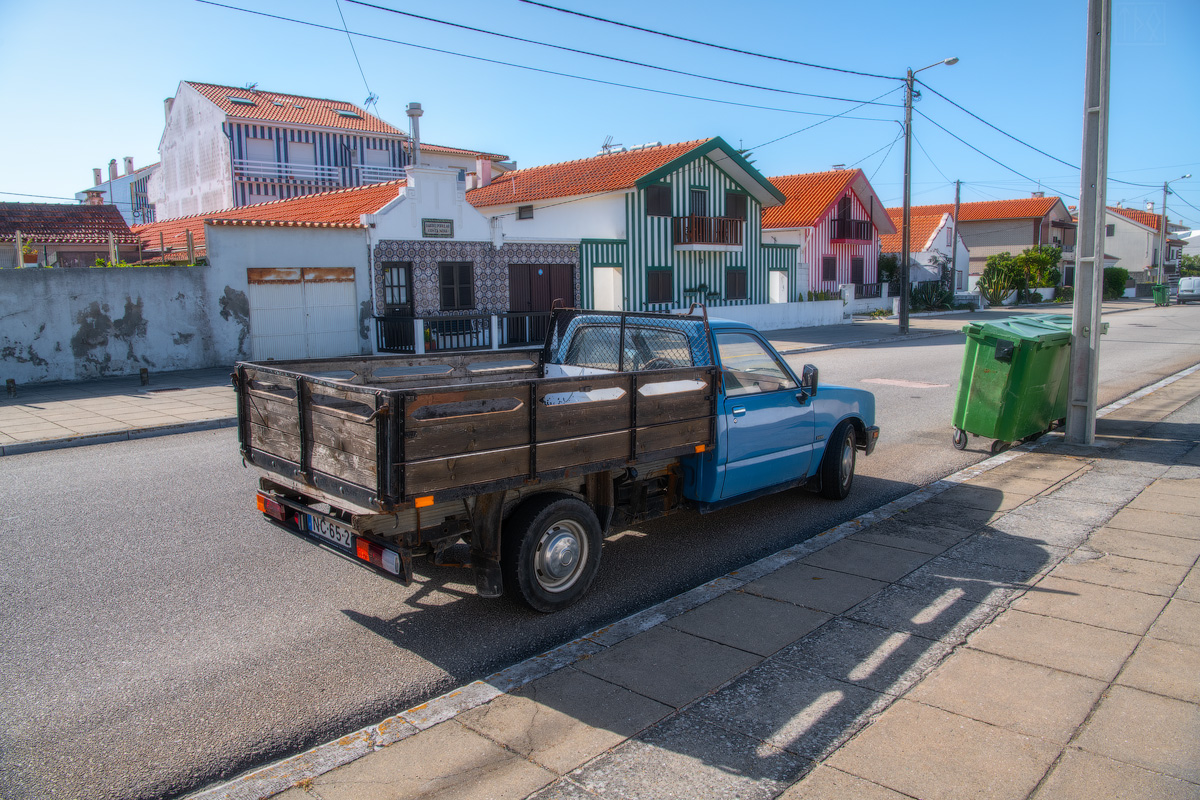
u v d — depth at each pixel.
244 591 5.11
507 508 4.62
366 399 3.80
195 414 11.66
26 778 3.14
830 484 7.02
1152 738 3.27
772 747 3.27
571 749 3.29
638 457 4.94
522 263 22.56
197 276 17.14
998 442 8.92
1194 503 6.74
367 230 19.27
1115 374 16.03
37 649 4.29
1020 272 49.25
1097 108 8.74
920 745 3.26
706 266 28.17
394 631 4.54
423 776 3.12
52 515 6.73
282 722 3.57
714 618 4.58
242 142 37.00
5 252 23.58
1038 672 3.86
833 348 22.95
